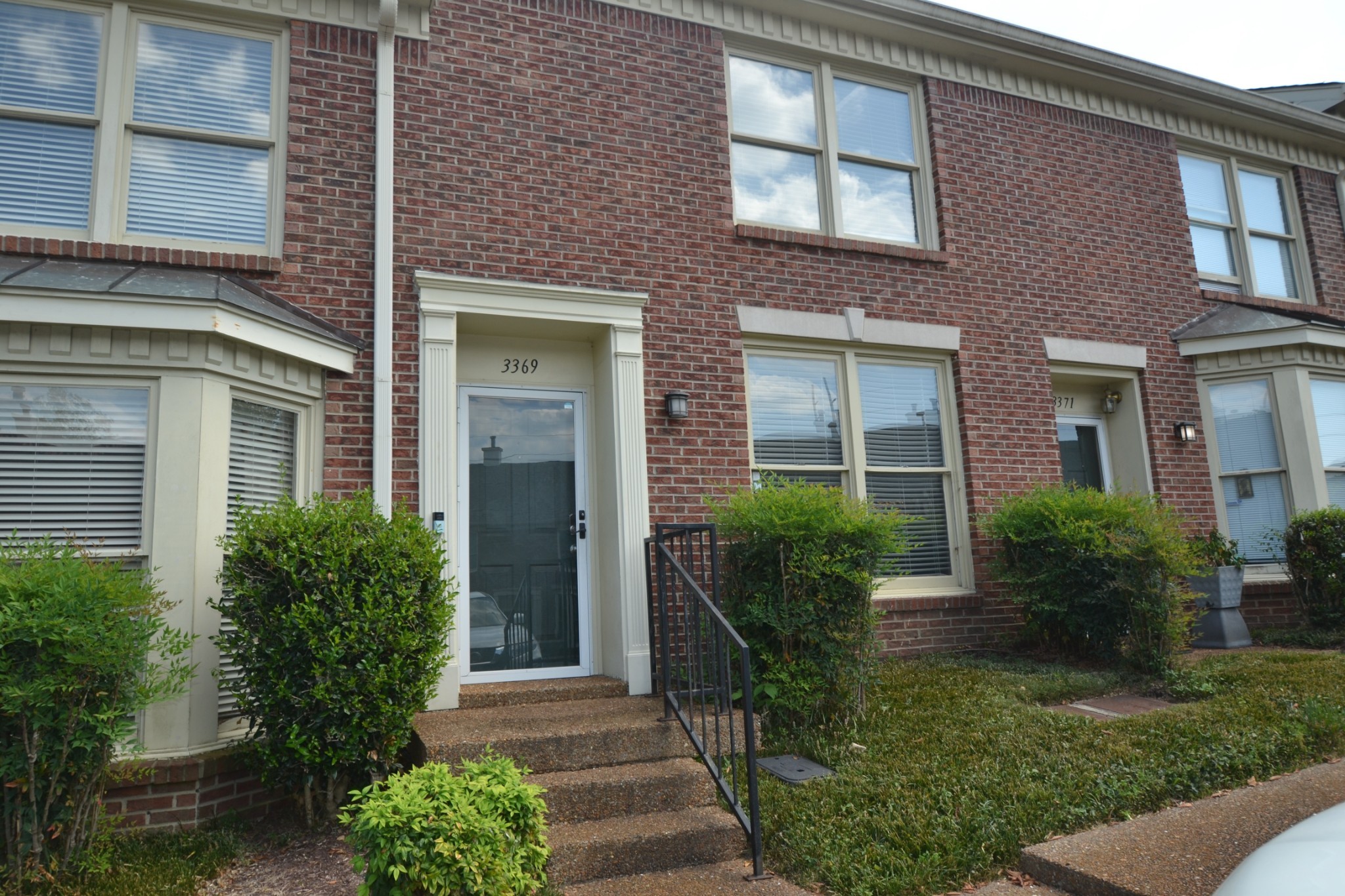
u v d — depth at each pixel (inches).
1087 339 334.0
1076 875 141.2
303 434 218.1
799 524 218.1
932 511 303.0
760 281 279.6
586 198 259.6
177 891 145.0
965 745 195.8
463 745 175.3
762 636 219.1
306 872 156.6
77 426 184.5
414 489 224.8
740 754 197.2
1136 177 358.9
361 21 245.3
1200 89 365.1
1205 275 380.8
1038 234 331.9
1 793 149.5
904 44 320.2
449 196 243.6
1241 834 151.6
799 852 155.5
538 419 257.6
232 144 234.1
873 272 298.8
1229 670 251.9
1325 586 320.8
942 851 153.6
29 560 152.5
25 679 145.2
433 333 230.5
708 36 287.6
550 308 243.3
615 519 243.0
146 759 173.8
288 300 224.7
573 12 269.0
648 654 233.8
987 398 309.7
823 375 292.4
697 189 275.4
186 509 183.9
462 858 121.0
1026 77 342.3
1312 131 402.9
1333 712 208.2
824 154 305.6
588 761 183.2
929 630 287.7
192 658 181.3
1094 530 263.7
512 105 255.9
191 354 189.0
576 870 152.7
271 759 170.2
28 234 213.8
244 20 238.2
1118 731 203.3
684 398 256.2
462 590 237.1
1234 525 353.7
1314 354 350.0
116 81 224.4
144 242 221.8
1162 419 345.4
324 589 172.2
